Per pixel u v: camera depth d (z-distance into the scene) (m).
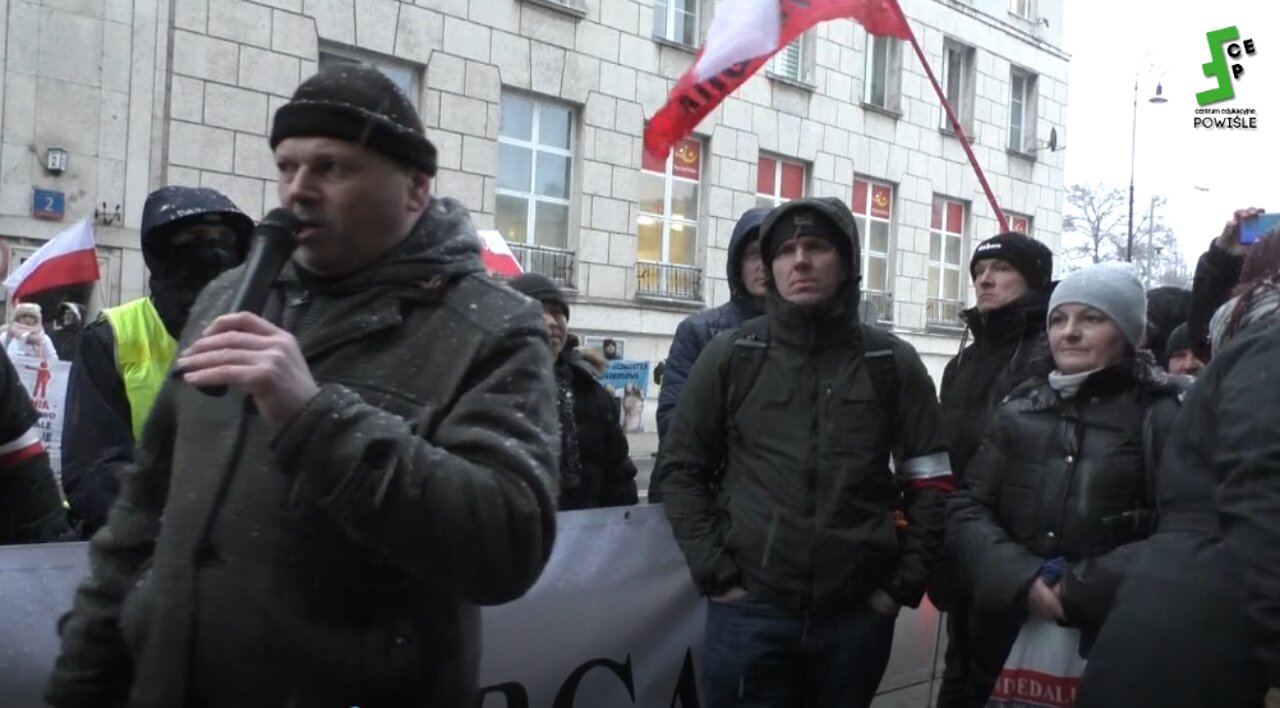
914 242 22.33
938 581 3.28
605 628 3.43
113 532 1.76
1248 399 1.92
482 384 1.59
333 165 1.56
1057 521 2.85
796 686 3.07
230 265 2.95
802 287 3.04
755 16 5.47
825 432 3.02
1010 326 3.82
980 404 3.82
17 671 2.39
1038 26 24.94
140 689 1.59
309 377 1.47
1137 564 2.27
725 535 3.07
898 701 4.40
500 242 8.83
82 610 1.76
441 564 1.48
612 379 14.53
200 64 12.54
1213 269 3.70
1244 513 1.87
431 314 1.63
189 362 1.42
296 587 1.52
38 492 2.65
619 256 17.25
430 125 14.75
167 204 2.89
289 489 1.53
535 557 1.56
